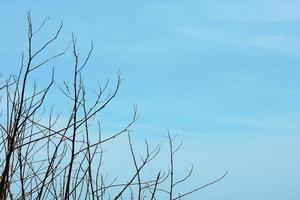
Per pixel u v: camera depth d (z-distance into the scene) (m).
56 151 3.26
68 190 3.18
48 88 3.27
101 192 3.38
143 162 3.52
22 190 3.17
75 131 3.27
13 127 3.14
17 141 3.10
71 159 3.22
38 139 3.27
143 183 3.49
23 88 3.13
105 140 3.45
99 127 3.43
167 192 3.55
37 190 3.21
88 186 3.36
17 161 3.22
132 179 3.48
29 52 3.18
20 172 3.20
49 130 3.29
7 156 3.02
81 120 3.30
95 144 3.41
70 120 3.29
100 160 3.45
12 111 3.18
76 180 3.35
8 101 3.19
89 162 3.39
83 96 3.33
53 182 3.25
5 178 3.05
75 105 3.28
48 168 3.18
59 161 3.29
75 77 3.28
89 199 3.35
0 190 2.96
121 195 3.42
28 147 3.28
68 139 3.26
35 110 3.20
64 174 3.29
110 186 3.43
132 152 3.53
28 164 3.28
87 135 3.37
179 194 3.58
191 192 3.61
